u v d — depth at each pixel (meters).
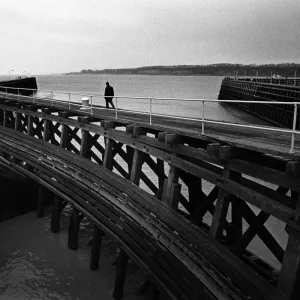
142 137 11.70
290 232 6.69
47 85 183.75
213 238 8.55
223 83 98.69
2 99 23.31
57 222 16.52
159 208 10.62
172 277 9.86
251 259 9.88
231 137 9.53
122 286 11.72
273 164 7.93
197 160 9.80
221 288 8.06
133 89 148.25
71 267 13.59
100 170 14.07
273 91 49.88
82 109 17.86
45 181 17.27
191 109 59.56
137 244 11.27
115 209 12.62
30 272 13.23
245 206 8.78
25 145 19.84
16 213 18.30
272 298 6.97
